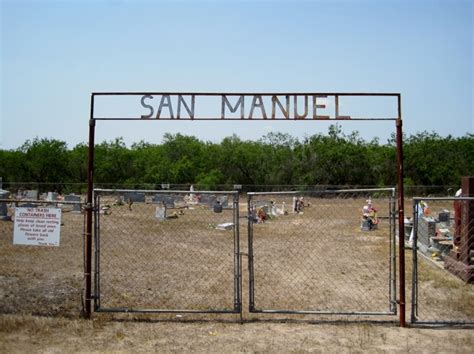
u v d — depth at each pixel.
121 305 8.91
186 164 64.50
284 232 21.89
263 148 71.31
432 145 62.09
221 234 20.70
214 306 8.94
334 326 7.53
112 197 44.06
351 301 9.54
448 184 57.88
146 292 10.08
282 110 7.63
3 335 6.94
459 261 12.19
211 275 12.01
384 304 9.30
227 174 68.69
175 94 7.70
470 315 8.47
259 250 16.48
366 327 7.46
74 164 64.69
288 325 7.57
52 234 7.85
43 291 9.94
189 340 6.84
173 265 13.38
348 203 40.59
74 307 8.62
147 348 6.51
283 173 66.00
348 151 61.81
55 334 7.05
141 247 16.67
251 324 7.61
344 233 21.66
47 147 64.12
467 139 64.12
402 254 7.43
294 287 10.83
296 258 14.92
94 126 7.77
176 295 9.84
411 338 6.97
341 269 13.09
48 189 60.09
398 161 7.41
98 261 8.04
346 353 6.35
